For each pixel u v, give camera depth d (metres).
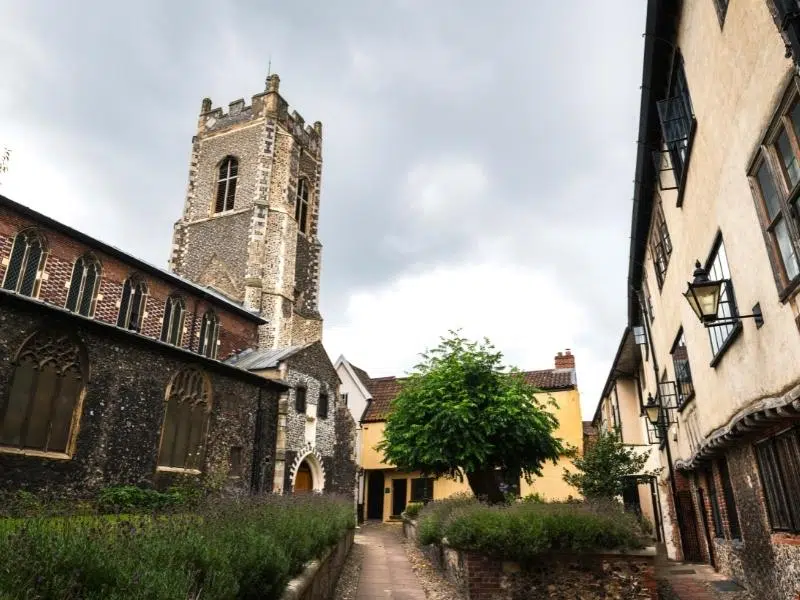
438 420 18.72
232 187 39.94
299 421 26.67
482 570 9.80
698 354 11.98
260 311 34.84
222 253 37.28
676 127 10.62
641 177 14.09
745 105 7.34
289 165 40.09
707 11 8.51
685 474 16.58
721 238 9.21
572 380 31.61
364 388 39.00
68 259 21.73
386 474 35.59
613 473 21.05
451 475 20.70
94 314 22.44
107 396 15.13
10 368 12.92
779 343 7.11
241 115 41.12
